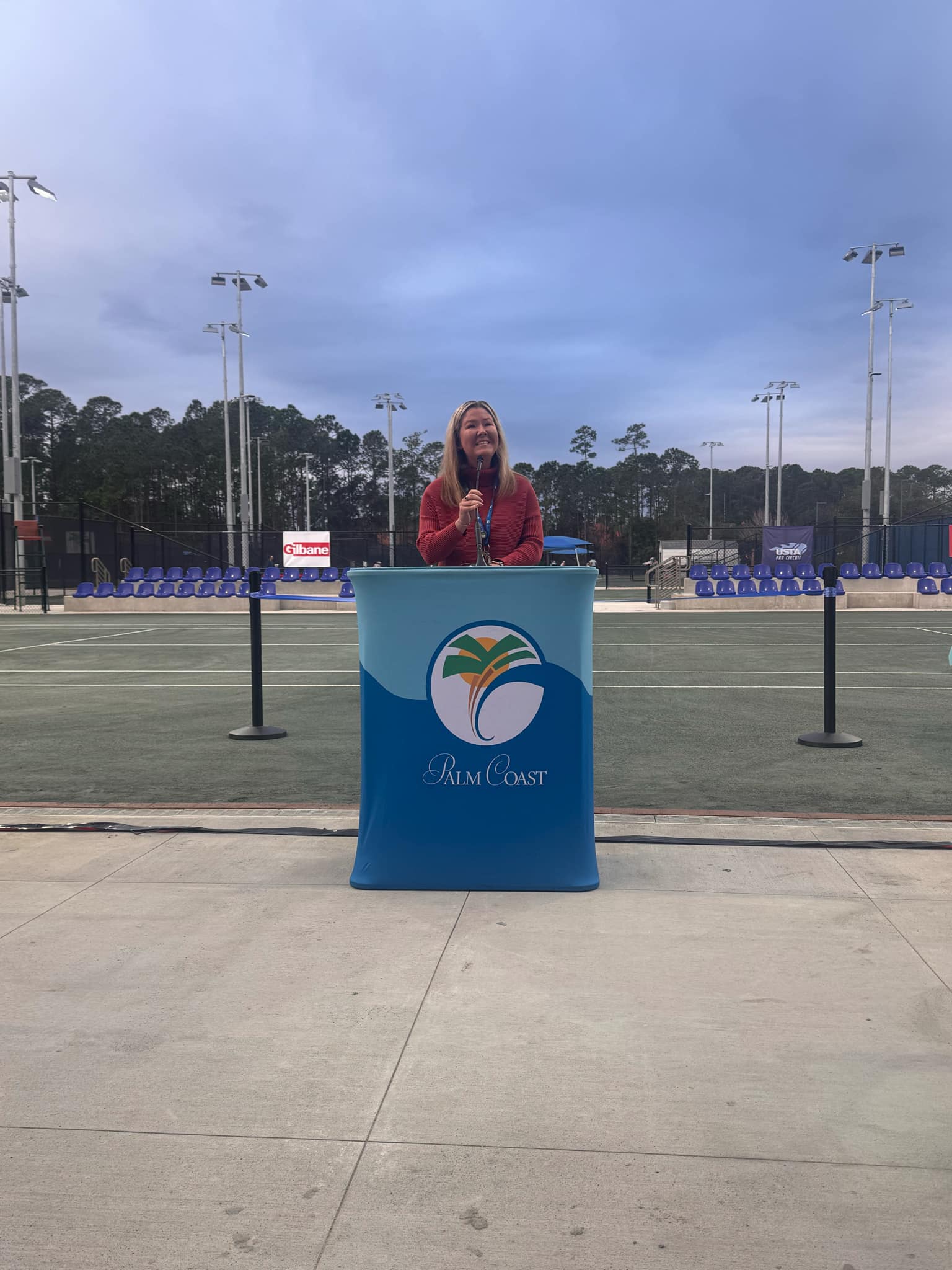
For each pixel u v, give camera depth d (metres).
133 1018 2.49
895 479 100.81
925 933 3.04
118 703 9.27
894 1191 1.77
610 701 9.10
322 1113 2.04
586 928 3.10
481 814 3.47
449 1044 2.34
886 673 11.38
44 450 113.81
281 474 112.62
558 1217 1.70
